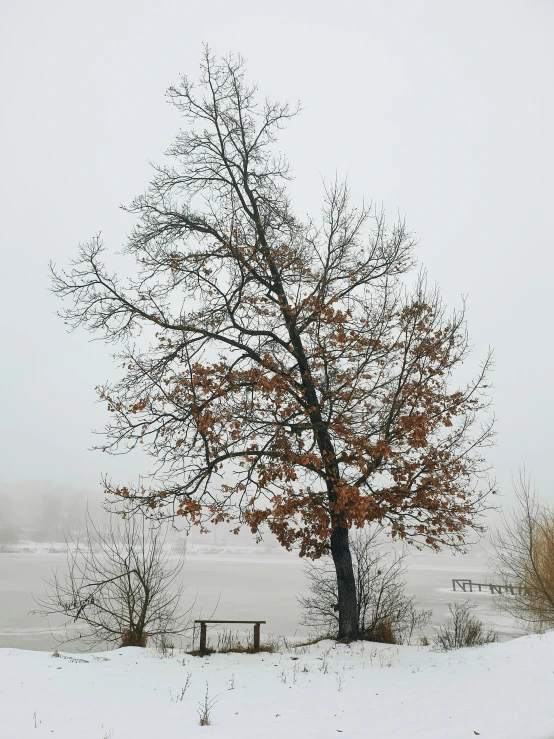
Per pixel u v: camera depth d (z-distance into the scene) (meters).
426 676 10.11
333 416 13.55
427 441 13.13
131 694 8.71
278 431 12.55
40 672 9.63
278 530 12.98
